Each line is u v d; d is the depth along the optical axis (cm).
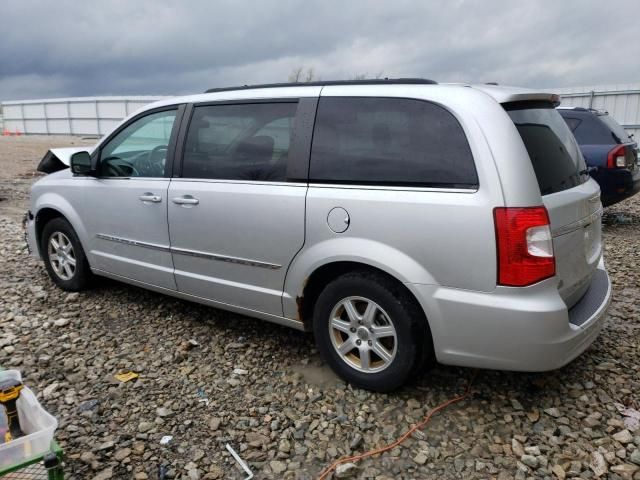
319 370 369
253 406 329
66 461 279
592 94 1661
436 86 312
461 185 289
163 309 477
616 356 382
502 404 327
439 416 316
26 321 455
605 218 930
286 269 352
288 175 348
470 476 269
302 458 283
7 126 4709
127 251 452
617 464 274
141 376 364
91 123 4150
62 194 496
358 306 335
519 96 307
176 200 401
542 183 296
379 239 309
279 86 372
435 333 301
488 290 282
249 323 447
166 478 268
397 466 276
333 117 337
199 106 403
